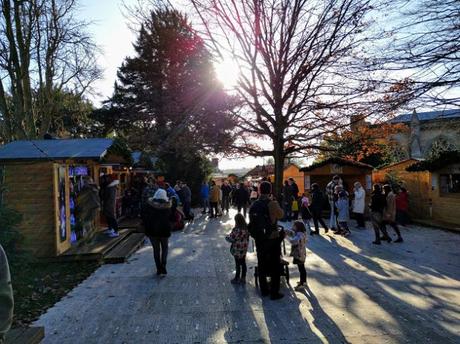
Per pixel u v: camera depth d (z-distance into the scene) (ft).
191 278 25.14
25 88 63.93
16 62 60.49
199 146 44.01
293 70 35.04
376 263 29.27
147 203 25.86
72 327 16.83
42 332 12.44
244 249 23.90
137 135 70.90
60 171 31.50
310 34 32.78
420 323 17.07
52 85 70.59
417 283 23.58
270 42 33.01
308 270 27.14
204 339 15.49
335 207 46.19
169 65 45.50
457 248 35.32
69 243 32.63
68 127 110.52
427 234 44.37
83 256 30.04
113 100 110.52
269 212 20.98
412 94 22.02
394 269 27.30
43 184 30.32
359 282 23.91
